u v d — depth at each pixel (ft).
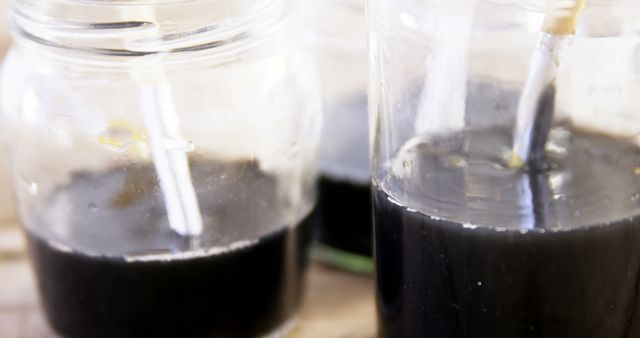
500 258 1.09
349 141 1.40
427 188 1.13
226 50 1.20
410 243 1.13
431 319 1.13
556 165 1.13
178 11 1.18
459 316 1.12
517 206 1.10
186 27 1.18
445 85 1.14
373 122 1.16
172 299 1.23
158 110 1.21
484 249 1.09
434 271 1.12
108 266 1.22
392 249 1.15
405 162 1.15
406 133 1.15
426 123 1.15
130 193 1.22
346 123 1.41
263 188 1.26
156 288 1.22
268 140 1.25
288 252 1.28
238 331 1.26
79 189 1.24
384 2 1.12
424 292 1.13
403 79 1.14
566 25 1.08
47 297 1.28
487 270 1.09
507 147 1.15
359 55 1.41
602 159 1.13
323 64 1.42
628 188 1.11
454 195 1.12
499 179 1.13
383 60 1.14
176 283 1.22
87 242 1.22
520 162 1.14
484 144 1.15
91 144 1.22
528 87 1.12
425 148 1.15
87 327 1.26
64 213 1.24
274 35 1.24
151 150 1.21
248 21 1.20
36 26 1.20
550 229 1.08
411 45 1.13
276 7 1.22
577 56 1.11
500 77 1.14
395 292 1.16
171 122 1.21
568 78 1.12
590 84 1.12
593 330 1.11
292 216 1.29
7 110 1.27
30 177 1.26
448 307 1.12
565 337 1.10
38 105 1.24
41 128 1.24
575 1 1.07
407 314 1.15
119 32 1.17
